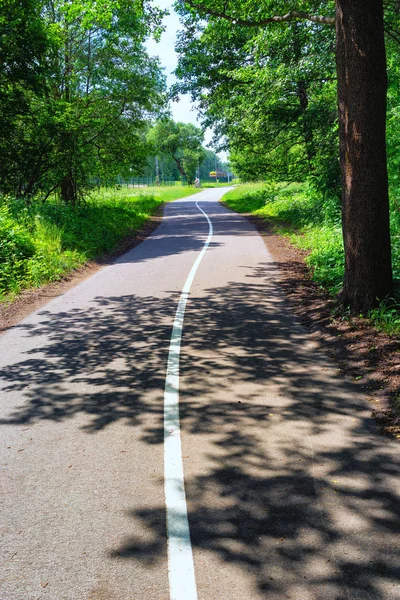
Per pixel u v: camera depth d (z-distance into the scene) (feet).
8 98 71.67
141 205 127.13
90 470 12.96
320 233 54.34
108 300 33.01
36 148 73.97
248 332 24.72
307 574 9.09
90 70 87.35
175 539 10.17
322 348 21.84
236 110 80.94
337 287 30.58
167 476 12.54
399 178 44.91
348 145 24.56
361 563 9.31
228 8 43.04
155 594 8.78
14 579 9.26
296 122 73.46
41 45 72.13
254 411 16.05
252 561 9.46
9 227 47.29
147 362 21.12
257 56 61.77
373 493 11.47
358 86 23.81
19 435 15.08
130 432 15.01
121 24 77.92
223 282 36.88
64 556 9.82
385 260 24.84
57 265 44.06
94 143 91.66
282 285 35.19
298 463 12.89
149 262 47.80
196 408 16.48
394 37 41.42
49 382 19.33
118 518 10.93
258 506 11.16
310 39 55.67
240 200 142.51
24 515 11.18
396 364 18.56
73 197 85.61
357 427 14.67
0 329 27.55
